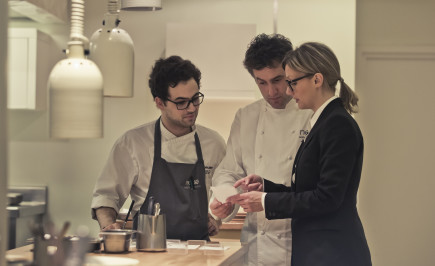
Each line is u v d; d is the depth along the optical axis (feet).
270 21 11.83
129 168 9.45
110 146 11.55
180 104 8.92
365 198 15.94
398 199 15.88
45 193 11.46
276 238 9.88
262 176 10.06
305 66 7.97
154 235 7.47
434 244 15.79
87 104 6.10
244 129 10.36
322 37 11.87
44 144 11.48
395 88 15.81
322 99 8.10
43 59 8.46
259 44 9.58
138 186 9.48
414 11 15.65
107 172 9.45
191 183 9.12
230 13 11.84
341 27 11.84
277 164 10.05
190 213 8.99
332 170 7.60
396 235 15.88
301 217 7.99
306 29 11.85
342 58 11.86
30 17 9.84
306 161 8.00
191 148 9.48
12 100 8.30
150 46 11.74
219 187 8.46
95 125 6.16
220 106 11.45
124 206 10.91
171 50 11.60
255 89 11.43
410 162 15.87
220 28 11.55
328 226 7.80
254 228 10.04
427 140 15.83
